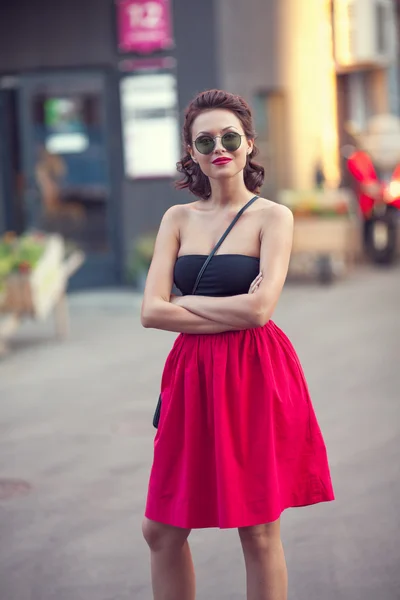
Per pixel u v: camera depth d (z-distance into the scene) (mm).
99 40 17109
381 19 22141
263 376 4199
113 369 11234
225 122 4285
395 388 9820
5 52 17312
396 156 19828
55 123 17500
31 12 17156
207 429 4238
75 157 17578
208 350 4230
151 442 8203
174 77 17031
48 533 6227
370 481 7012
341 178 21953
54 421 9023
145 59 17031
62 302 13477
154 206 17469
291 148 20125
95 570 5633
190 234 4445
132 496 6879
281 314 14539
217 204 4445
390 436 8125
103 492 6984
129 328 13953
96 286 17750
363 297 15945
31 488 7121
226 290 4320
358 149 20375
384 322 13578
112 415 9156
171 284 4480
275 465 4184
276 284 4199
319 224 17375
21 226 17859
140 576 5527
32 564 5746
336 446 7879
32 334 13805
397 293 16234
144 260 16375
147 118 17250
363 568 5535
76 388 10336
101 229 17703
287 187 20141
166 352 12125
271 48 19219
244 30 18078
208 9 16781
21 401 9852
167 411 4289
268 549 4277
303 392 4359
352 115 22141
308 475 4363
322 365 10984
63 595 5316
